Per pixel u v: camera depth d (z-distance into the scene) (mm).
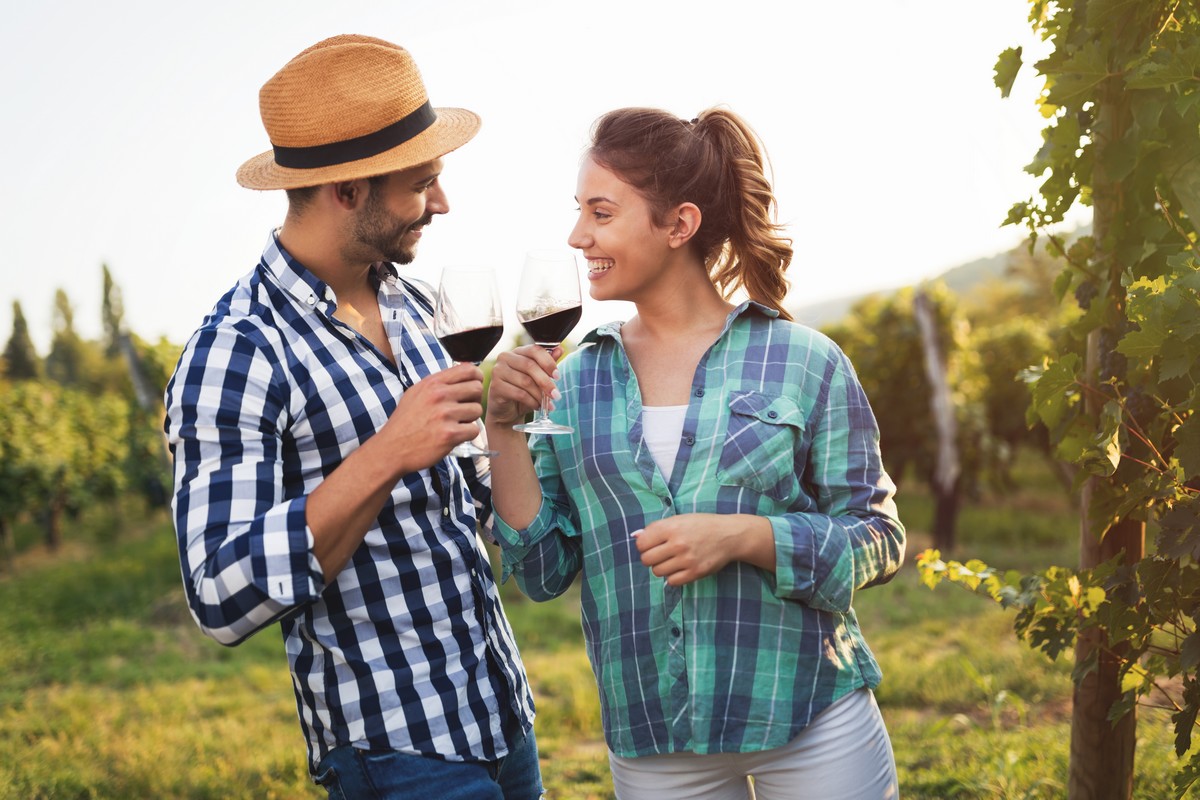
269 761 4512
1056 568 2439
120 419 21672
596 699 5426
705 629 1742
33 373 69500
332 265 1746
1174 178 2098
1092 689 2436
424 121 1741
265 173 1765
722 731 1730
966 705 4809
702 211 1815
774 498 1747
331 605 1692
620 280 1797
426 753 1695
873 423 1834
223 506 1528
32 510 16484
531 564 1878
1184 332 1880
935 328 12852
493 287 1730
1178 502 2121
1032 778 3303
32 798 4094
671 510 1755
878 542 1763
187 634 8695
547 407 1772
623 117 1810
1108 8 2115
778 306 1935
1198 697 2055
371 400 1719
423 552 1744
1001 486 16672
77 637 8602
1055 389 2273
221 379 1586
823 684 1747
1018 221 2439
